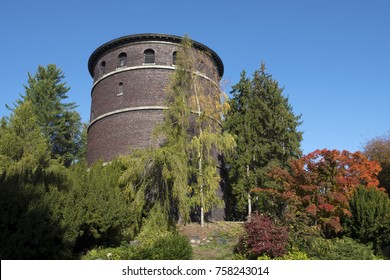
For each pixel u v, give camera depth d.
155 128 24.27
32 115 30.25
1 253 12.41
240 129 31.33
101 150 29.56
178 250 13.94
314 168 19.84
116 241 18.06
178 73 25.81
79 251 16.84
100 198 16.38
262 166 30.55
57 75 46.81
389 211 18.69
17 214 13.32
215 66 33.16
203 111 24.89
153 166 21.84
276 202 22.88
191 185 22.89
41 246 13.46
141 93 29.25
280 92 35.09
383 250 19.20
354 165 20.39
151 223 20.27
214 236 20.62
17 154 25.39
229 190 31.58
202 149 24.00
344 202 18.73
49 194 14.59
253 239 15.09
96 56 33.44
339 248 15.93
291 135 31.89
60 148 45.94
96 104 31.73
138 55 30.38
